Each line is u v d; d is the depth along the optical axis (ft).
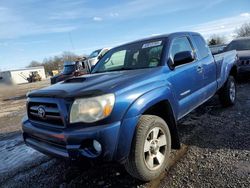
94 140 8.75
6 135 20.85
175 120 11.76
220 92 19.08
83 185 10.80
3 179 12.41
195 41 15.52
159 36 14.16
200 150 12.67
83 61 43.21
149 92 10.22
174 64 12.44
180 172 10.77
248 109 18.74
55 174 12.15
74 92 9.38
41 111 10.12
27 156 15.05
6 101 53.16
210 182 9.79
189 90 13.20
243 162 10.94
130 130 9.24
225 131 14.85
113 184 10.52
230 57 19.99
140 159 9.61
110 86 9.56
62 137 9.16
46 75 226.17
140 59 13.30
